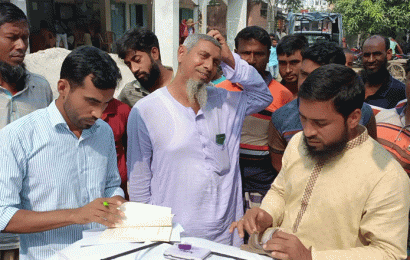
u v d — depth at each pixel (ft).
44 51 23.26
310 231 4.97
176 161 6.56
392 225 4.39
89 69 4.68
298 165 5.16
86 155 5.46
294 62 8.91
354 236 4.75
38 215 4.68
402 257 4.39
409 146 7.06
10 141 4.79
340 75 4.33
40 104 8.16
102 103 4.94
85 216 4.76
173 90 6.70
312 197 4.91
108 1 41.04
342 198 4.65
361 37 98.07
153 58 8.84
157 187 6.83
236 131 7.21
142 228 4.86
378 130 7.50
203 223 6.71
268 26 63.36
